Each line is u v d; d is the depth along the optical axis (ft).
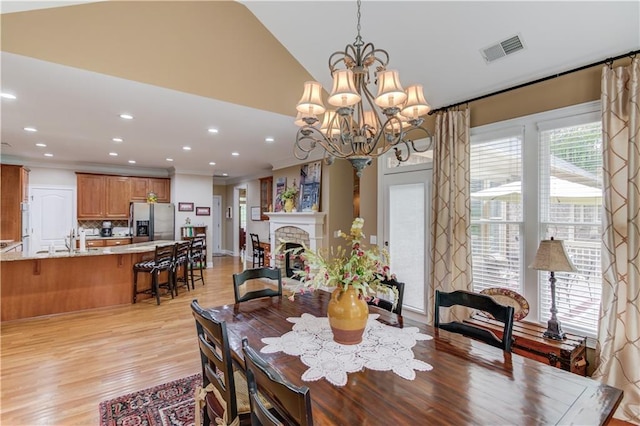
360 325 5.51
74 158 20.88
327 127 8.23
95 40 8.46
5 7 6.97
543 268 7.80
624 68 7.48
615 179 7.50
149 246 17.47
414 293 12.42
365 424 3.48
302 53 11.31
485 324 8.89
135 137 15.34
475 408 3.75
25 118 12.30
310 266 5.82
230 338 5.85
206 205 26.40
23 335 11.96
